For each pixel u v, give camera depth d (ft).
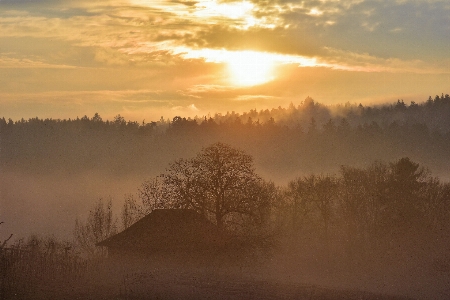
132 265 185.78
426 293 206.69
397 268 261.65
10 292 133.80
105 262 185.26
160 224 198.90
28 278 147.13
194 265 188.34
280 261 248.73
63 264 163.84
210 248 190.80
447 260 267.59
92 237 242.58
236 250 192.65
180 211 202.39
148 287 151.64
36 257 163.84
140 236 195.42
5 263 146.51
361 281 227.61
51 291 137.80
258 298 150.41
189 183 202.18
